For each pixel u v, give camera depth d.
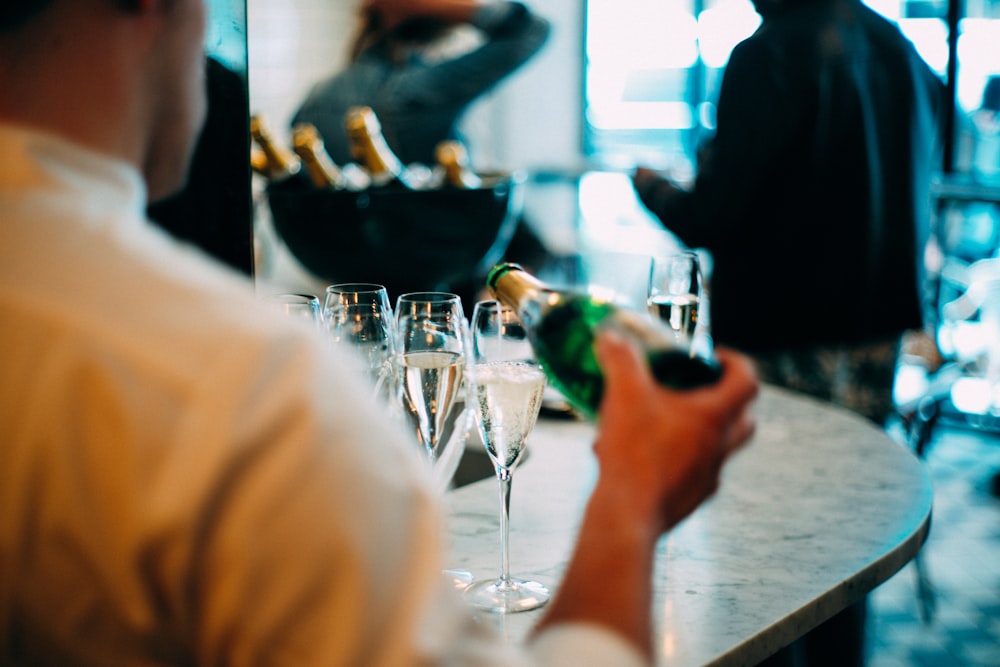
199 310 0.44
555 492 1.30
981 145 4.80
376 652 0.43
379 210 1.73
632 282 5.82
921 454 3.24
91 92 0.49
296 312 1.07
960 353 3.74
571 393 0.85
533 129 6.15
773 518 1.21
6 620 0.45
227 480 0.41
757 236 2.26
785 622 0.96
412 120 2.81
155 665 0.45
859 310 2.29
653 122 6.38
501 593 1.00
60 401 0.42
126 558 0.42
